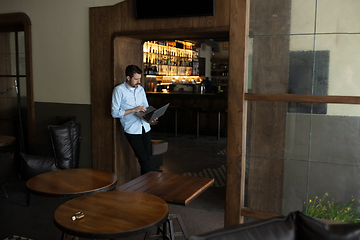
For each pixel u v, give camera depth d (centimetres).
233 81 308
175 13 382
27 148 578
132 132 435
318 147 292
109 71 449
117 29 433
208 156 693
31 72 515
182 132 988
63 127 423
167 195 248
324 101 284
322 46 284
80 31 469
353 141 281
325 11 280
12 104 579
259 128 309
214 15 366
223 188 487
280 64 298
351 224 157
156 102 1016
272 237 150
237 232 148
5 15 520
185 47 1296
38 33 503
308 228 156
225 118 924
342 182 288
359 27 271
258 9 300
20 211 394
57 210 218
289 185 305
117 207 223
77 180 294
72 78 485
